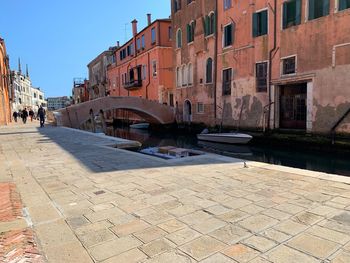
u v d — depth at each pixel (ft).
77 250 10.30
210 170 22.15
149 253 10.02
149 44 112.37
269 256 9.66
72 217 13.28
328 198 15.33
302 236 11.04
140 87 123.03
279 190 16.85
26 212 13.93
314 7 51.44
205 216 13.10
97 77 187.93
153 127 110.11
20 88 224.94
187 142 75.51
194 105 86.28
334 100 48.60
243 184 18.19
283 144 56.85
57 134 55.11
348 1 46.55
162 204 14.75
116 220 12.85
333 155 48.26
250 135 62.08
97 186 18.29
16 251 10.17
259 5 61.98
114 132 108.37
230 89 71.36
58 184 18.97
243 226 11.99
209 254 9.86
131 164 24.79
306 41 52.75
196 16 83.41
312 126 52.11
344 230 11.50
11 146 38.34
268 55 60.29
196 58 84.58
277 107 60.23
